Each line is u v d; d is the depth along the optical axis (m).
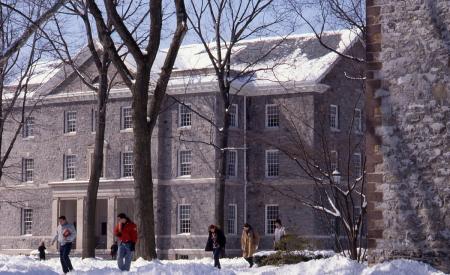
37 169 72.56
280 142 64.75
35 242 71.69
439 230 23.27
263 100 66.00
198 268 25.50
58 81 72.00
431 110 23.59
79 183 69.62
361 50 67.62
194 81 64.94
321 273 23.44
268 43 70.69
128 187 67.56
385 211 24.05
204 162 64.69
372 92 24.50
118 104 68.81
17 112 73.31
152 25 34.34
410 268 22.41
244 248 37.78
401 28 24.19
